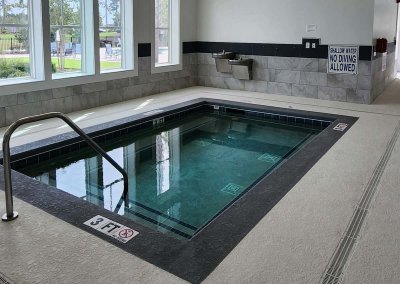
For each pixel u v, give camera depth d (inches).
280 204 115.2
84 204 113.9
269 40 298.5
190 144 210.5
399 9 455.2
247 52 310.3
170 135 227.9
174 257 88.1
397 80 391.5
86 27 244.1
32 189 123.0
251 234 98.2
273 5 291.6
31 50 217.5
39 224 102.0
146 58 286.8
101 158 186.1
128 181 159.3
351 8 261.9
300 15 281.9
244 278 80.9
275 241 95.0
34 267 84.0
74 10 238.8
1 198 117.2
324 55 277.7
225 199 143.4
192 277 81.0
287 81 297.0
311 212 110.3
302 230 100.3
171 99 278.1
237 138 221.5
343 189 126.2
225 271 83.1
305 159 153.9
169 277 81.0
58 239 95.0
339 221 105.3
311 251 90.9
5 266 84.3
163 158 188.7
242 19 307.6
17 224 101.8
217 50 325.4
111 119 216.8
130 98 278.2
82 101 242.8
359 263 86.4
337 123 211.2
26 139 177.6
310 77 286.7
